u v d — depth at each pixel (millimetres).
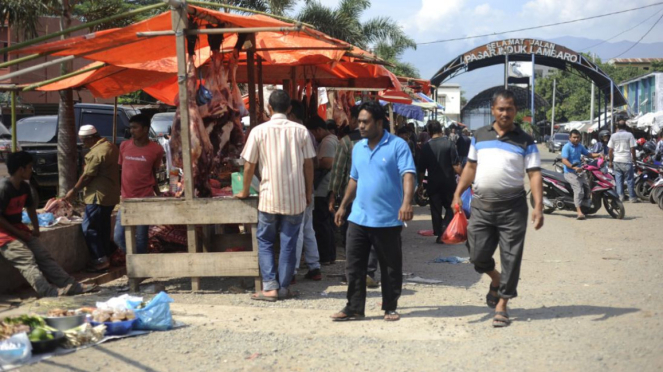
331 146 8711
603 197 13844
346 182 8156
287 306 6660
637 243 10508
